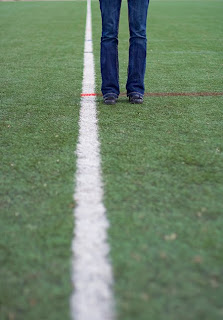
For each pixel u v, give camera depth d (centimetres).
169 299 109
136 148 209
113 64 284
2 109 279
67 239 135
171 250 129
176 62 442
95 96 312
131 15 275
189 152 203
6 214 150
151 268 121
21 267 122
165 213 149
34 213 150
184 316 104
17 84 350
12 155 202
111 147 210
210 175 179
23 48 537
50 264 123
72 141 220
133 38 279
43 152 205
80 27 772
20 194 164
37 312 106
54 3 1482
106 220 145
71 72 397
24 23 845
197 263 123
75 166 188
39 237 136
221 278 117
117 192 164
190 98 304
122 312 105
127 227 141
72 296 111
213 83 351
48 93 321
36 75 384
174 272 119
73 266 122
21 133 232
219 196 161
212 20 882
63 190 167
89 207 154
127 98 307
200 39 609
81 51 512
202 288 113
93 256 126
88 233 138
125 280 116
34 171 184
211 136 226
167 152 203
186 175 179
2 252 129
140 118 258
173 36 641
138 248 130
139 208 153
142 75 288
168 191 165
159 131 234
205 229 139
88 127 241
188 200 158
